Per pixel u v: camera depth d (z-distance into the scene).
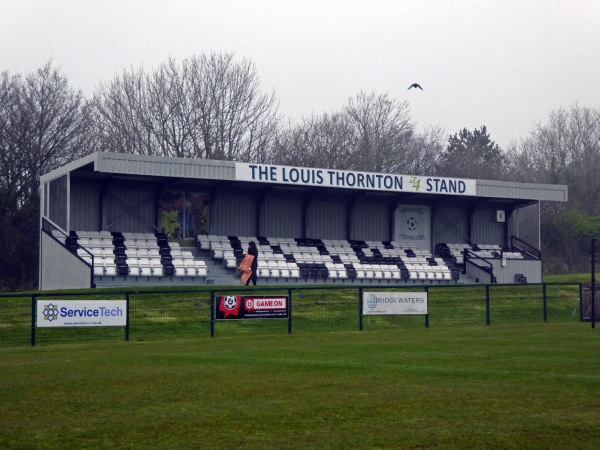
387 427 11.79
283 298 29.09
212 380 16.38
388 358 20.23
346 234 48.81
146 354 21.89
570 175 83.12
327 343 24.83
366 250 47.81
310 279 43.97
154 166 37.81
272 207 46.56
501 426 11.75
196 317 29.55
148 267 39.62
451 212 51.91
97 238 40.12
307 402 13.79
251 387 15.43
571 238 72.12
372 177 43.94
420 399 13.95
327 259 45.47
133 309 29.17
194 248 43.09
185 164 38.66
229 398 14.25
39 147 60.00
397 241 50.00
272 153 70.75
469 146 113.38
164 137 64.62
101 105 66.62
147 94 65.94
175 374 17.36
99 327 27.12
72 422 12.32
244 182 41.91
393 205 49.84
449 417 12.42
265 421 12.30
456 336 27.25
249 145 67.62
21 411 13.22
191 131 65.00
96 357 21.27
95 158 36.25
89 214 41.31
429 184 45.66
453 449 10.50
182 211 43.66
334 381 16.11
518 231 52.75
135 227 42.47
